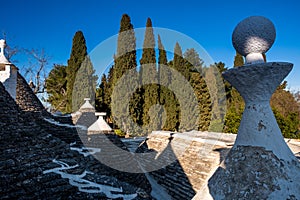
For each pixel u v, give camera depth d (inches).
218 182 62.7
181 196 293.1
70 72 962.7
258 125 61.9
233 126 635.5
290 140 401.1
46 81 1224.8
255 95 63.8
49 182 153.7
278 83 62.9
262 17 66.0
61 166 177.3
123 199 166.6
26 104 453.4
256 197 54.7
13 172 148.1
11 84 428.1
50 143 205.5
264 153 58.9
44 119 416.2
